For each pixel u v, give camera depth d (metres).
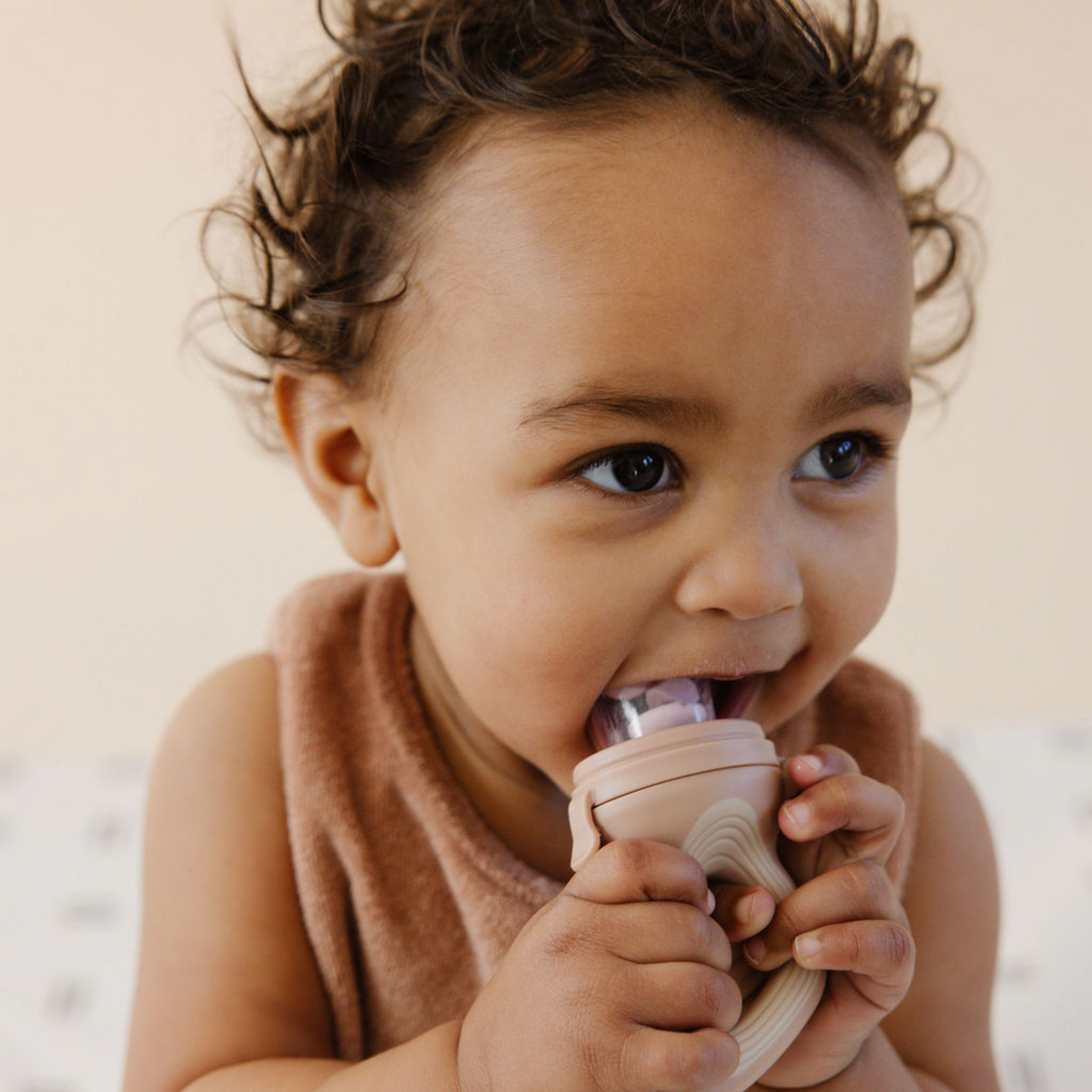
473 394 0.66
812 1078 0.68
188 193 1.49
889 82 0.76
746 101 0.64
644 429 0.62
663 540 0.63
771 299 0.61
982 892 0.91
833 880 0.61
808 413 0.63
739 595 0.62
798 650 0.68
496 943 0.82
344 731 0.86
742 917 0.59
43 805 1.35
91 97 1.48
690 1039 0.55
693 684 0.66
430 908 0.83
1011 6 1.49
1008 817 1.28
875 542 0.68
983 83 1.51
